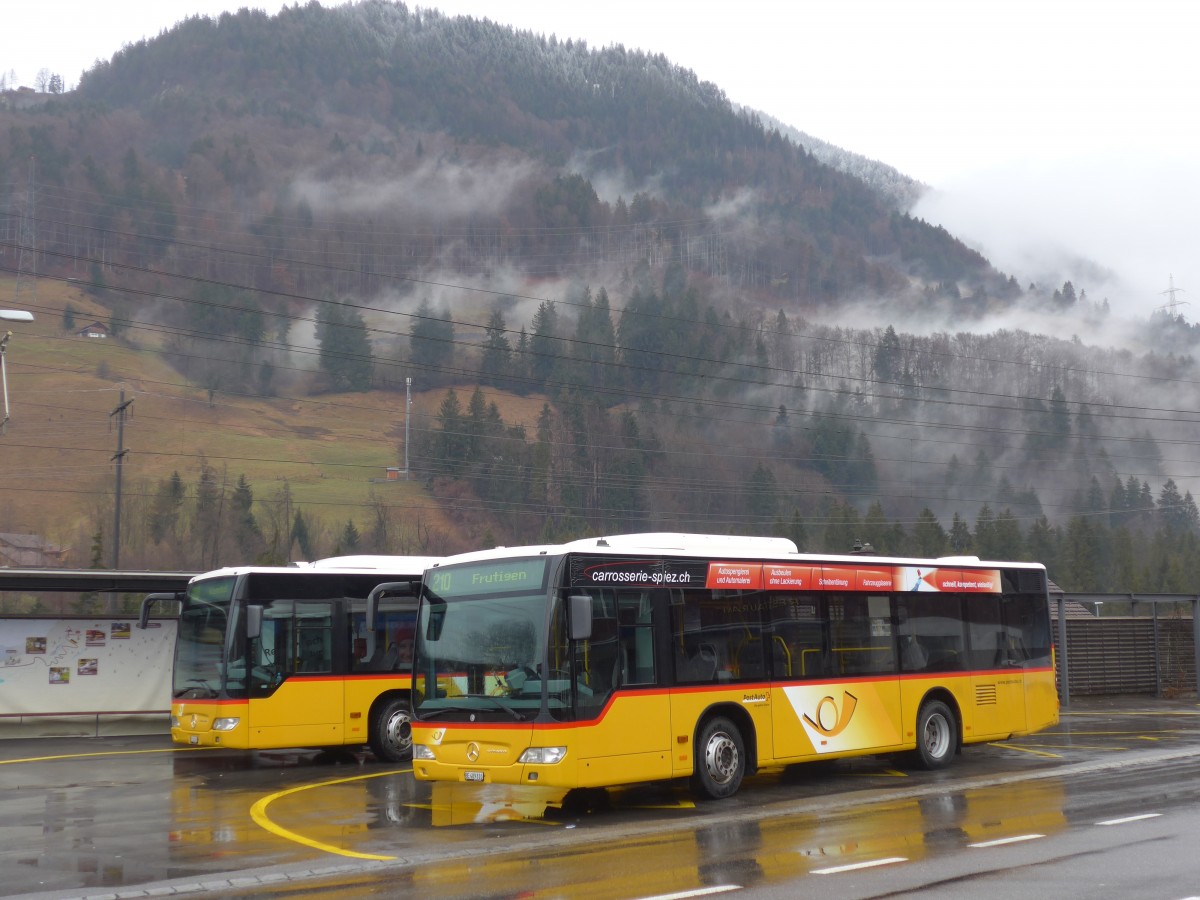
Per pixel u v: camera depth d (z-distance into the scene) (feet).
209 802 55.31
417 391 604.90
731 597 56.08
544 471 322.55
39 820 50.19
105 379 543.80
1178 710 109.70
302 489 416.05
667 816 49.44
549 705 47.60
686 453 329.72
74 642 90.38
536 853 40.78
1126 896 31.94
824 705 59.21
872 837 42.70
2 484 411.75
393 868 38.40
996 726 69.00
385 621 73.31
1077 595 117.29
